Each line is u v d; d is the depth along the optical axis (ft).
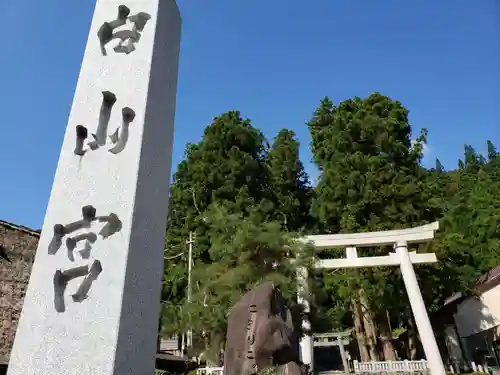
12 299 39.34
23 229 42.60
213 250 54.44
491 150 198.18
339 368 90.74
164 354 56.85
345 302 76.54
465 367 71.82
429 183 80.07
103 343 12.66
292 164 97.35
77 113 16.81
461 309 79.97
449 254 71.46
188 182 85.81
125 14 19.31
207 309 48.14
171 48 20.62
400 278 69.97
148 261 15.48
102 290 13.43
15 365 12.51
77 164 15.71
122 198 15.01
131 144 16.06
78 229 14.49
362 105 83.66
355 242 57.16
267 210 76.64
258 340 28.53
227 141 86.99
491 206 97.35
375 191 70.38
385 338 72.08
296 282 46.24
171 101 19.86
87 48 18.44
